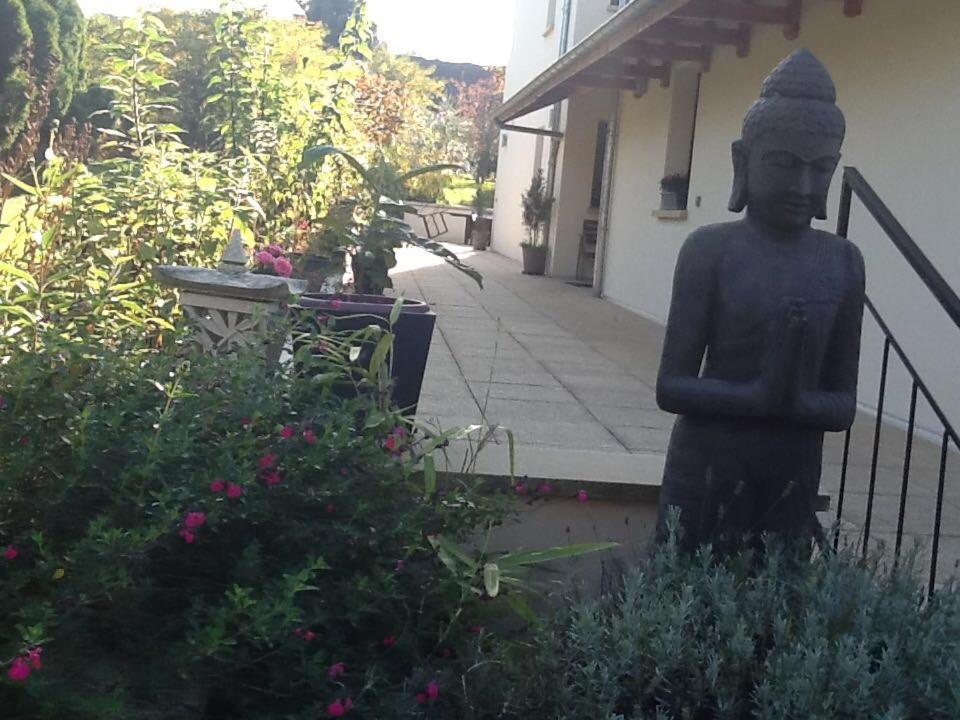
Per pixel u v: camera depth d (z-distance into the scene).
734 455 2.84
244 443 2.30
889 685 2.24
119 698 1.95
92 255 4.54
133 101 6.05
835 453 5.67
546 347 8.45
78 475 2.17
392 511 2.54
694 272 2.86
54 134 5.93
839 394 2.85
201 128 8.68
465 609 2.63
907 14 6.73
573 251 16.92
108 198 4.73
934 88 6.39
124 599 2.11
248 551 2.22
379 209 4.60
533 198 17.39
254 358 2.60
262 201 7.14
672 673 2.39
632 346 8.95
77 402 2.38
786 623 2.41
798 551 2.81
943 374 6.16
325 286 6.35
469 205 29.89
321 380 2.69
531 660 2.56
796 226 2.81
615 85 12.78
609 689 2.33
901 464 5.50
